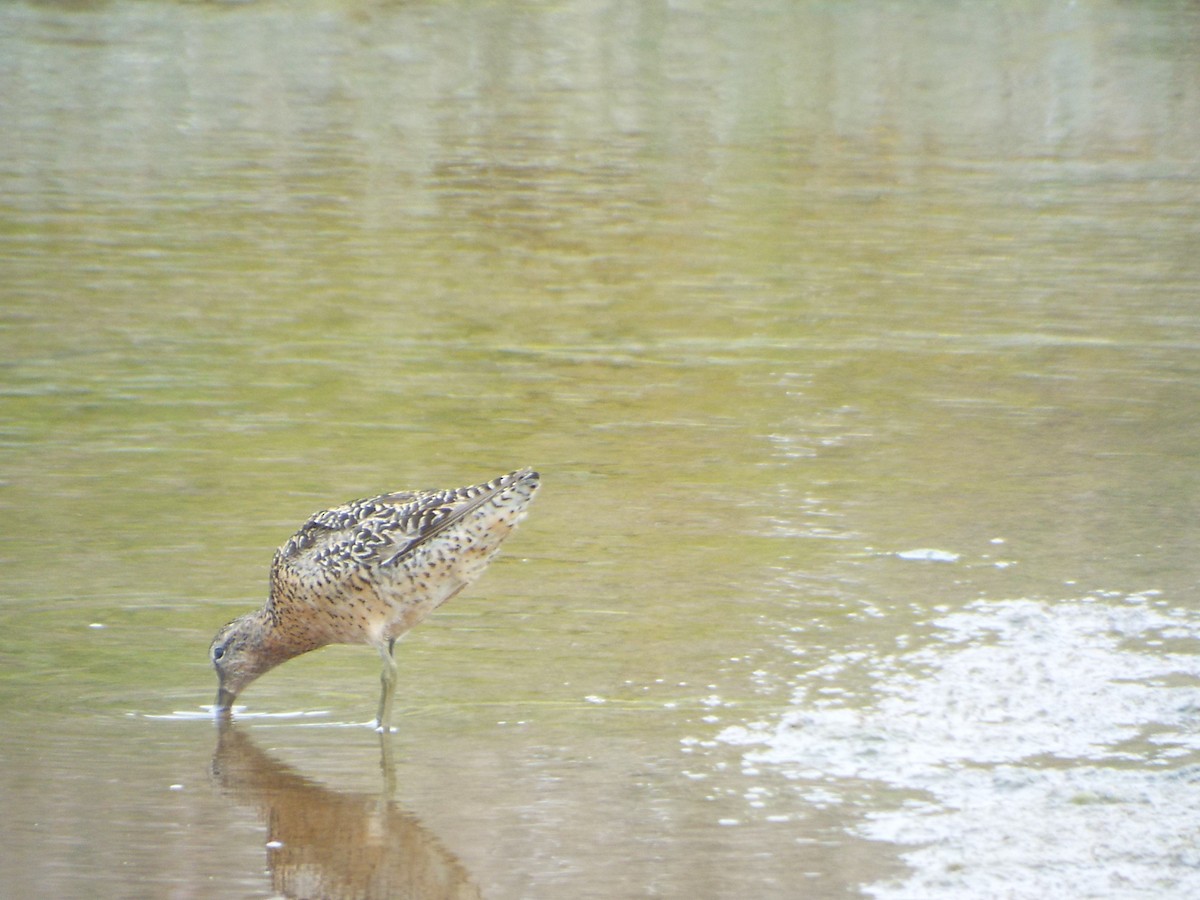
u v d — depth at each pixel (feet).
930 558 37.50
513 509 30.32
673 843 24.00
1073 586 35.40
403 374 54.80
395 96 115.03
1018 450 46.96
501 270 70.38
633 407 51.47
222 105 110.42
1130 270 71.56
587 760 27.17
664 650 32.14
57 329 59.57
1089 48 135.03
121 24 136.26
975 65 129.29
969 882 22.62
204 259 71.10
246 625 31.27
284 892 22.85
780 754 27.17
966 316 63.72
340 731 28.96
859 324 62.44
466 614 34.37
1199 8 150.30
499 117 108.88
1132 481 43.83
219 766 27.37
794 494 42.83
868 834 24.17
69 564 37.24
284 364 55.83
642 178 90.68
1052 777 26.00
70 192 84.12
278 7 143.64
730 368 56.18
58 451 46.16
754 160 96.68
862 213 82.99
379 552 30.14
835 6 150.30
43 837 24.53
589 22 142.10
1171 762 26.58
